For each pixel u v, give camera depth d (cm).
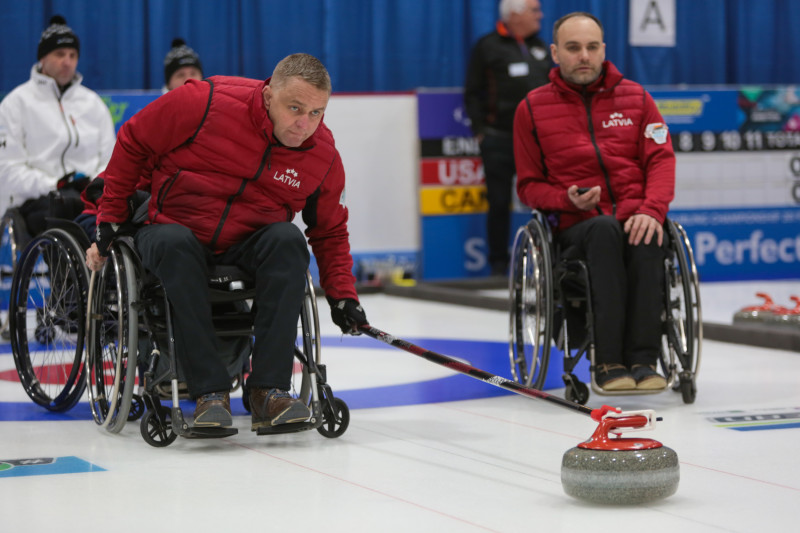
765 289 1115
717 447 417
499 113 1146
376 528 310
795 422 466
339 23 1196
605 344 503
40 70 757
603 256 502
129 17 1123
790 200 1205
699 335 511
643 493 327
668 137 539
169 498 347
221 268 446
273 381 427
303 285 435
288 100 418
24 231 718
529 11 1137
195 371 425
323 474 380
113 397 443
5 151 735
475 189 1184
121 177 445
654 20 1262
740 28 1298
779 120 1196
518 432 456
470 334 823
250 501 342
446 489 356
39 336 554
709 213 1184
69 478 377
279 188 450
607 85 548
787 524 311
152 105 439
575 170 545
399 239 1170
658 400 531
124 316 447
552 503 337
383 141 1156
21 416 508
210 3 1156
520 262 558
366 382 601
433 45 1223
